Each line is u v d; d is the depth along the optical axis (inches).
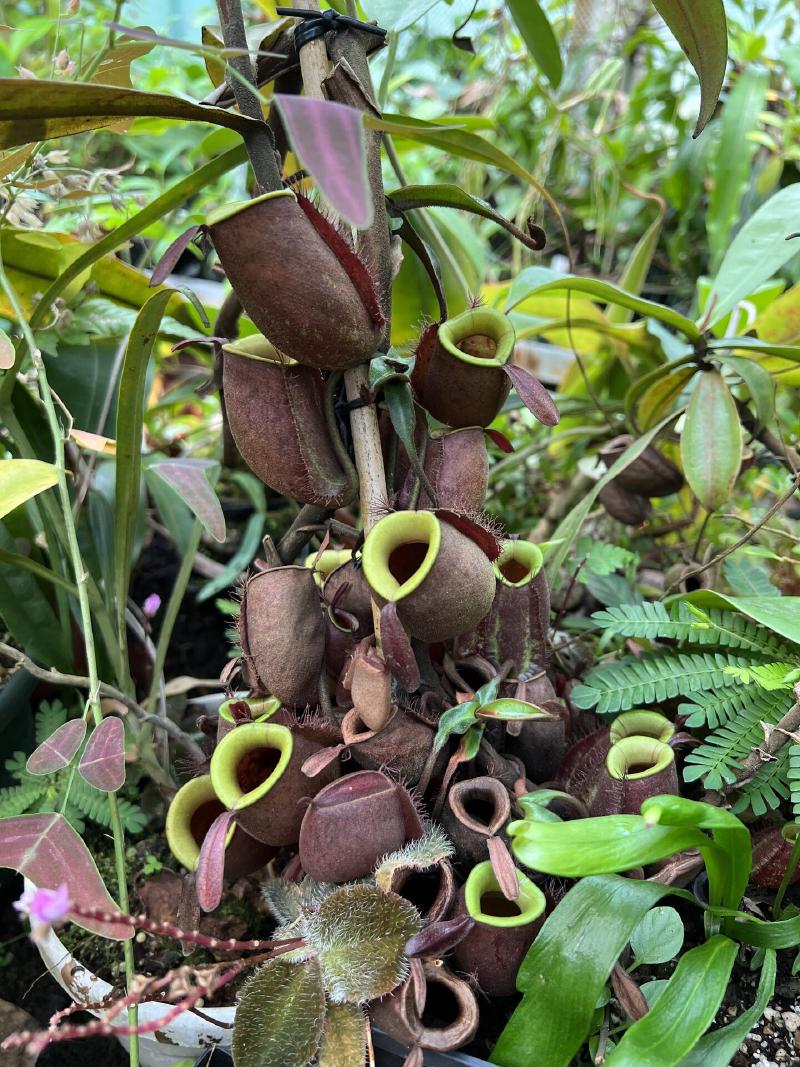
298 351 11.6
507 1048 11.4
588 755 14.8
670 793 13.4
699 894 14.6
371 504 12.9
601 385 29.3
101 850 18.0
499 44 33.8
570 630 21.6
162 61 33.7
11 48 23.7
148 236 26.6
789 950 14.7
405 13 18.0
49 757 12.4
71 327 19.3
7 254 18.2
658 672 15.2
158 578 27.8
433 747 12.7
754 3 34.9
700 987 11.3
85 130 12.3
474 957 12.1
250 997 11.3
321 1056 11.1
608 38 38.7
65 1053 15.6
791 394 29.9
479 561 11.8
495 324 13.1
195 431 29.8
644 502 22.2
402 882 12.4
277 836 12.5
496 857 11.7
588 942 11.6
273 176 12.5
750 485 28.3
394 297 23.3
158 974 15.1
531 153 40.6
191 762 15.4
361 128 8.9
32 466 14.5
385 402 12.8
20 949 17.5
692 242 40.8
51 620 18.5
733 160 30.2
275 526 29.1
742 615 16.3
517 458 26.4
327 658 14.2
